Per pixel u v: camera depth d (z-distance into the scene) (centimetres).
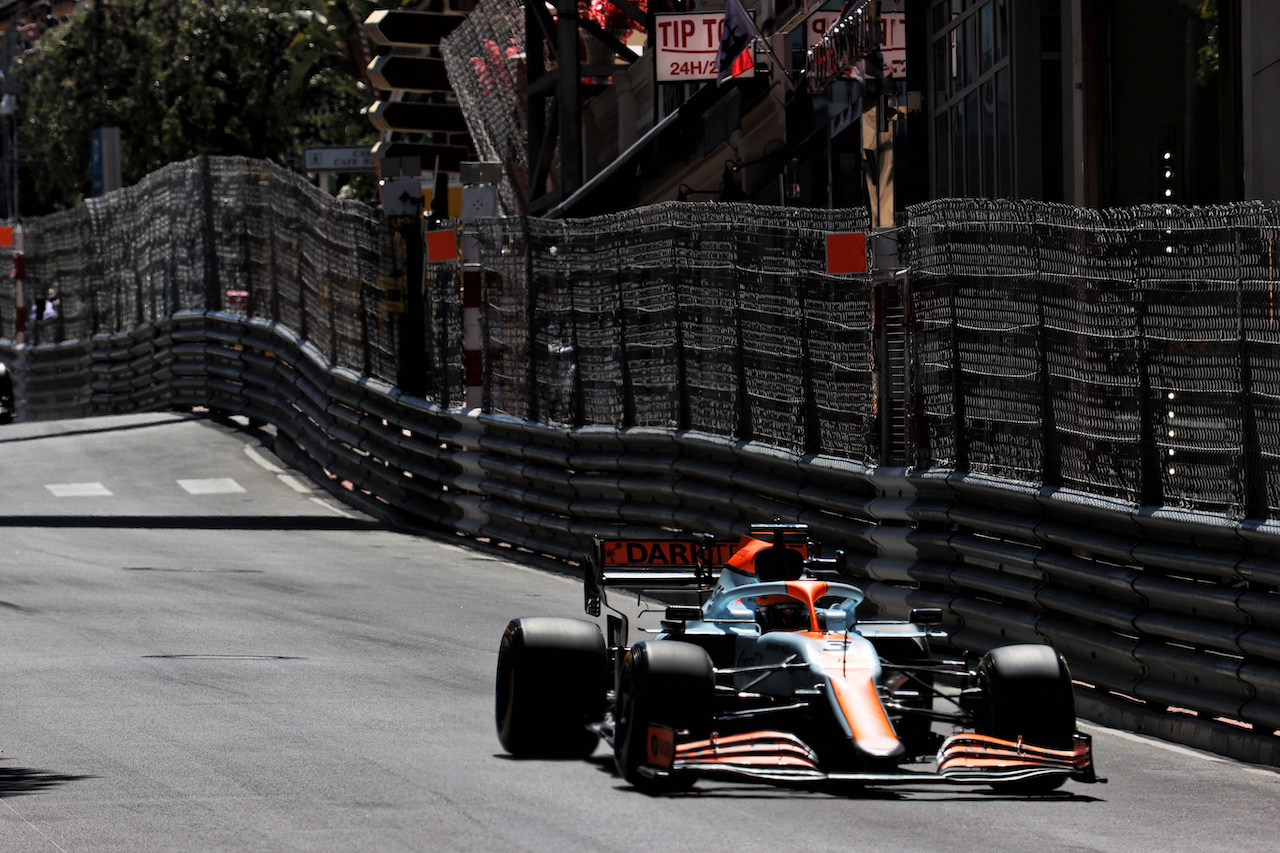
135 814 2492
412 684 3847
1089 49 6075
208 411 11144
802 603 2991
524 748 3038
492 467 6975
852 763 2694
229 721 3294
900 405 4653
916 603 4444
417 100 14312
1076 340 3847
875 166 5844
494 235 7100
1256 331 3284
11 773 2778
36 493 8394
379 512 7956
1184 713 3541
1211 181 5562
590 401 6481
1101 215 3762
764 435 5419
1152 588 3538
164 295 11169
